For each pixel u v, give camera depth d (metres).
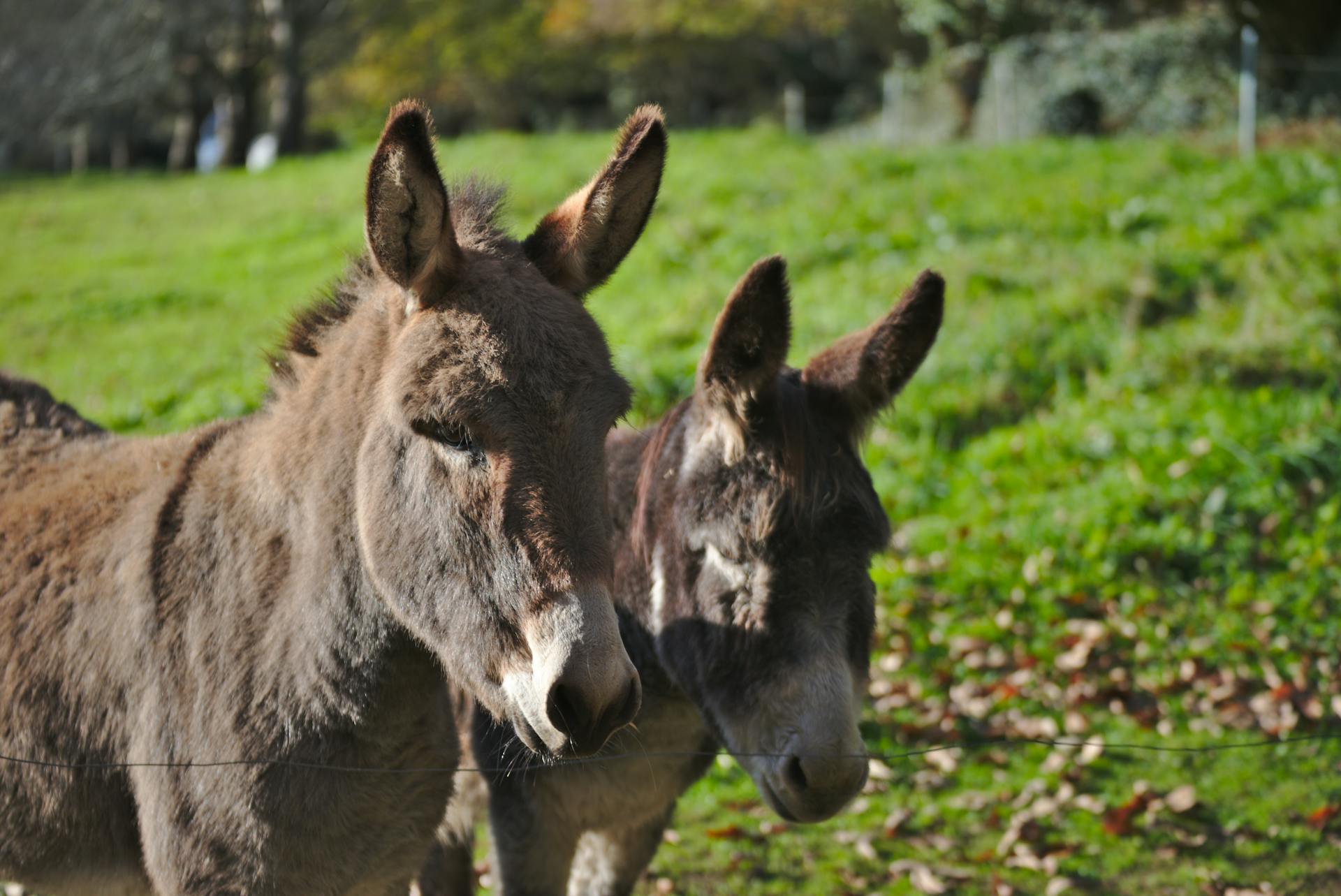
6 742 2.78
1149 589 6.36
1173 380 8.25
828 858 4.66
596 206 2.47
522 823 3.22
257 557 2.60
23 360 10.45
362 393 2.47
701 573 2.92
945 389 8.52
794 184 13.32
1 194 20.67
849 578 2.84
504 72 33.69
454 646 2.23
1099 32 16.91
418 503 2.25
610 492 3.40
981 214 11.50
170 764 2.55
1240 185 11.16
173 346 10.63
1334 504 6.75
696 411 3.09
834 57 35.56
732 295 2.81
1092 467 7.52
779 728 2.74
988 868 4.57
